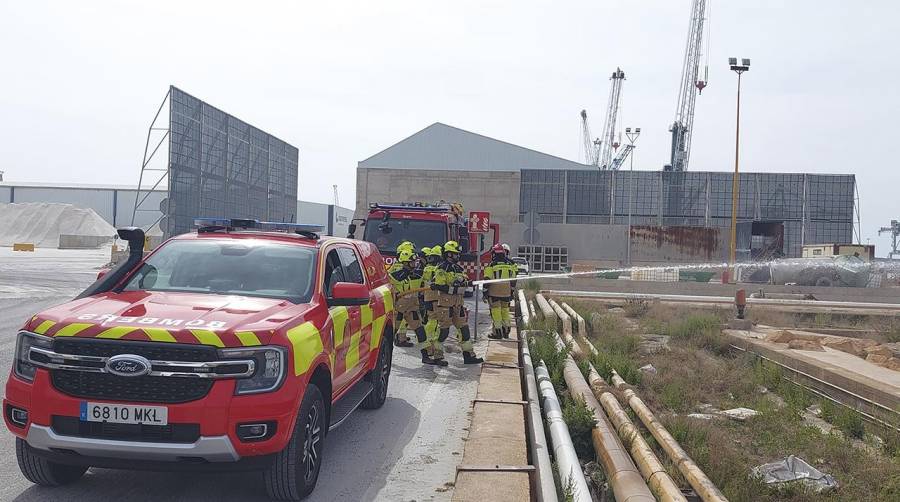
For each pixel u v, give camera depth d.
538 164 80.88
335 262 6.92
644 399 8.98
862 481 6.12
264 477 5.07
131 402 4.58
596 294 26.05
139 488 5.40
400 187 61.25
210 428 4.56
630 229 47.38
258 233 6.78
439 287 11.31
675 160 81.00
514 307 19.25
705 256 47.00
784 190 59.31
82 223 93.56
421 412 8.23
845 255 39.66
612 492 5.50
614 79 110.19
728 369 11.59
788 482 5.81
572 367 9.75
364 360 7.35
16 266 37.97
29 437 4.67
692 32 81.00
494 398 8.30
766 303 24.27
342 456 6.45
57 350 4.68
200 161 54.53
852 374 9.46
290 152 78.94
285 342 4.89
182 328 4.70
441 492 5.55
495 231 23.16
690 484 5.56
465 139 81.38
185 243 6.48
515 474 5.48
